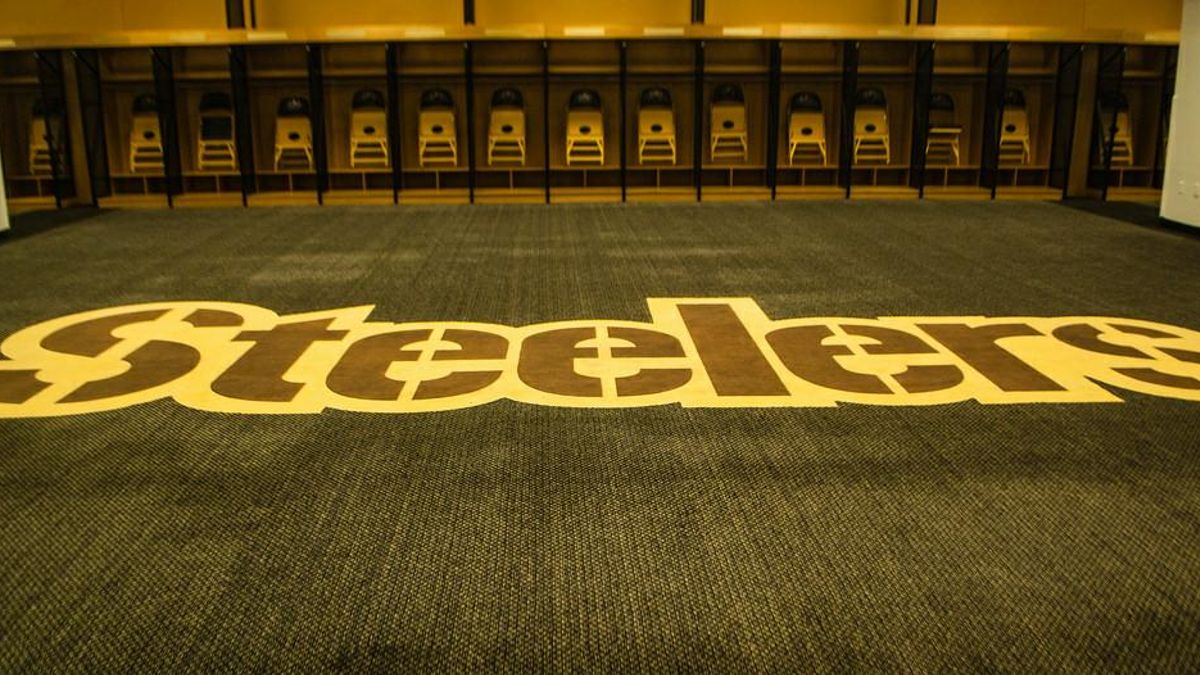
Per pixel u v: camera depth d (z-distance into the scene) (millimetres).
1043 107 9461
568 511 2312
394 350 3680
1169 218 6809
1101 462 2605
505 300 4504
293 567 2055
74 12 9375
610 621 1847
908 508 2328
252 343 3791
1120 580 1997
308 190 9367
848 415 2961
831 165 9508
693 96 9359
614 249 5930
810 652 1750
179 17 9430
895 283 4891
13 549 2146
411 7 9523
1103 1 9812
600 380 3309
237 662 1729
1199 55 6410
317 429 2861
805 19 9609
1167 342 3781
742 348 3695
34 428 2881
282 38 8234
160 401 3113
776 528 2223
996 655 1742
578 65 9312
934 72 9039
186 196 8812
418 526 2240
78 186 8547
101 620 1863
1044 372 3395
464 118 9328
